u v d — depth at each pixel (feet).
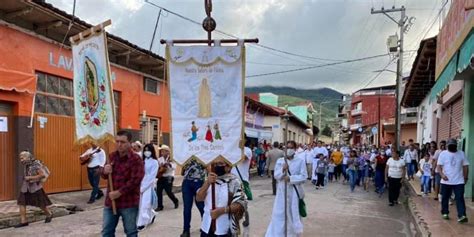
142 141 56.85
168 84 16.43
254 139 100.83
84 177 43.78
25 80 35.17
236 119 16.31
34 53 37.17
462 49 22.56
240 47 16.38
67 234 26.21
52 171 39.37
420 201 40.34
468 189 38.29
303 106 209.97
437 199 41.32
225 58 16.38
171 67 16.43
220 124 16.30
